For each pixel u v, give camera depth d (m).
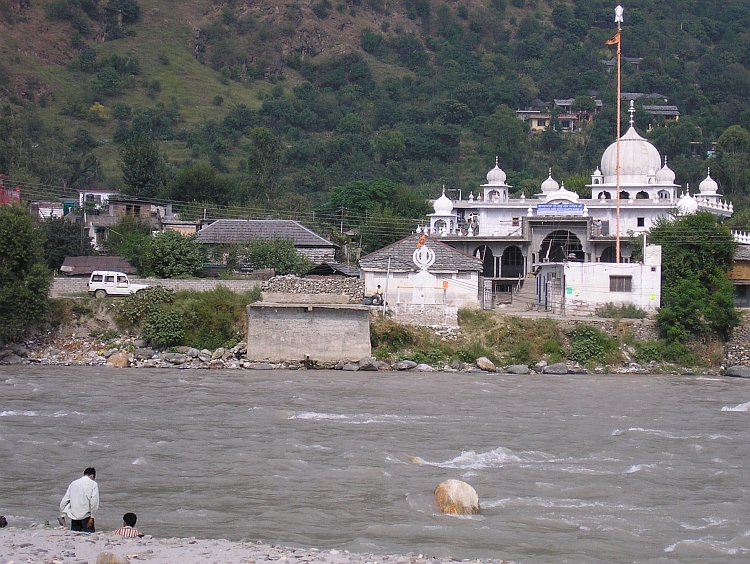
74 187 184.75
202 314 84.81
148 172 164.12
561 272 94.06
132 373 74.81
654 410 62.06
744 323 89.00
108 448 47.59
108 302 86.50
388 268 89.94
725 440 52.44
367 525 37.19
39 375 72.44
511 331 86.25
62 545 31.77
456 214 126.50
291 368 81.12
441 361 83.19
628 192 126.81
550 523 37.84
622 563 33.94
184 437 50.34
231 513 38.44
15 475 42.97
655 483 43.53
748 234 116.00
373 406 60.66
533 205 122.94
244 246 109.12
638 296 92.38
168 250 101.62
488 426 54.97
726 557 34.69
